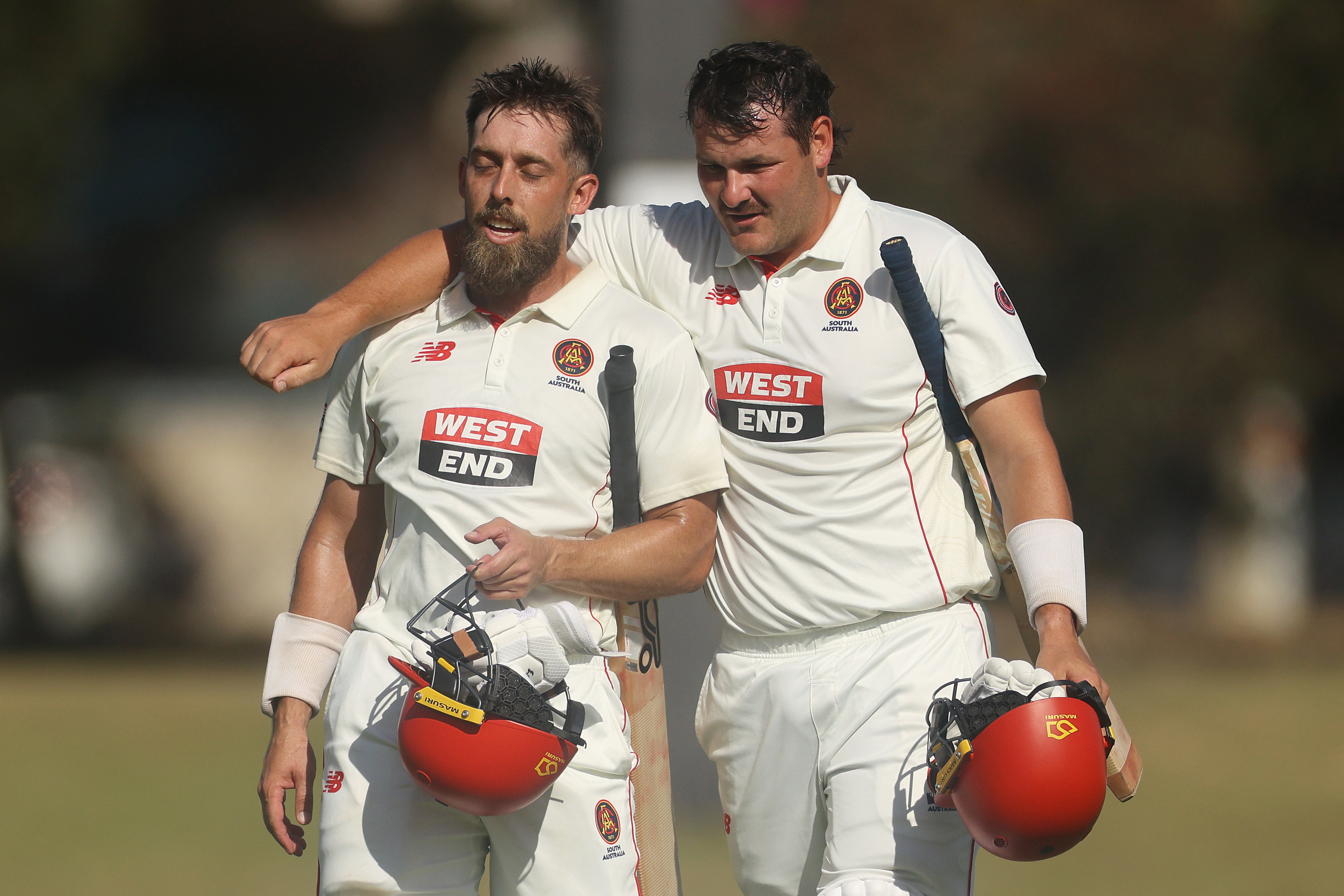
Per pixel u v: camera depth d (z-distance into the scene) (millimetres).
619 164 27906
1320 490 76250
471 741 11430
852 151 57531
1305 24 53000
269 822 12984
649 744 13430
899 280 12906
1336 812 27281
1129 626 62844
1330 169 55562
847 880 12977
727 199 12891
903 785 13039
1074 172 60344
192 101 84750
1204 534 68312
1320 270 60312
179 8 76312
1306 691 40531
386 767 12547
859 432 13320
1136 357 62969
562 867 12477
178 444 75188
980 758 11828
